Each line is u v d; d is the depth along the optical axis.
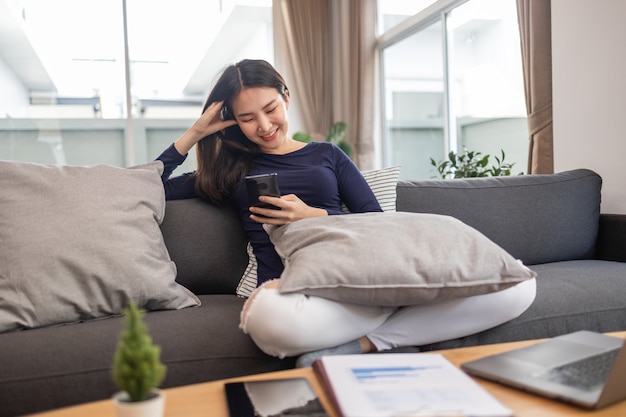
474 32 4.43
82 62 5.59
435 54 5.00
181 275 1.90
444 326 1.48
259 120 1.88
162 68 5.81
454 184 2.24
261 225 1.86
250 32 6.09
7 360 1.22
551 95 3.18
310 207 1.75
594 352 1.05
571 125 2.80
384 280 1.36
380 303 1.41
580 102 2.74
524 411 0.86
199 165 2.00
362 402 0.84
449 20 4.79
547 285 1.77
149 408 0.71
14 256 1.46
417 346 1.51
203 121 1.95
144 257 1.57
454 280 1.39
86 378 1.24
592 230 2.31
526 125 3.86
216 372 1.34
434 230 1.49
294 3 6.03
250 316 1.32
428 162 5.23
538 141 3.23
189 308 1.59
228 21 6.00
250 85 1.88
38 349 1.26
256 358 1.38
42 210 1.54
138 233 1.62
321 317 1.33
